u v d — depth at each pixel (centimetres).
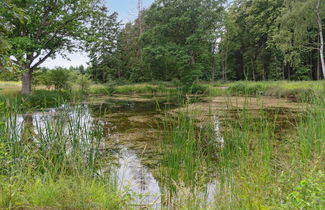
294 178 231
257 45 2839
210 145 383
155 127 653
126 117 827
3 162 261
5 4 229
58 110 395
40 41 1353
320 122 377
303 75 2486
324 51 2253
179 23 2202
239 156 308
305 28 1666
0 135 307
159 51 2106
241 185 242
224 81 2530
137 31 3206
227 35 2631
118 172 342
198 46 2117
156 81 2280
